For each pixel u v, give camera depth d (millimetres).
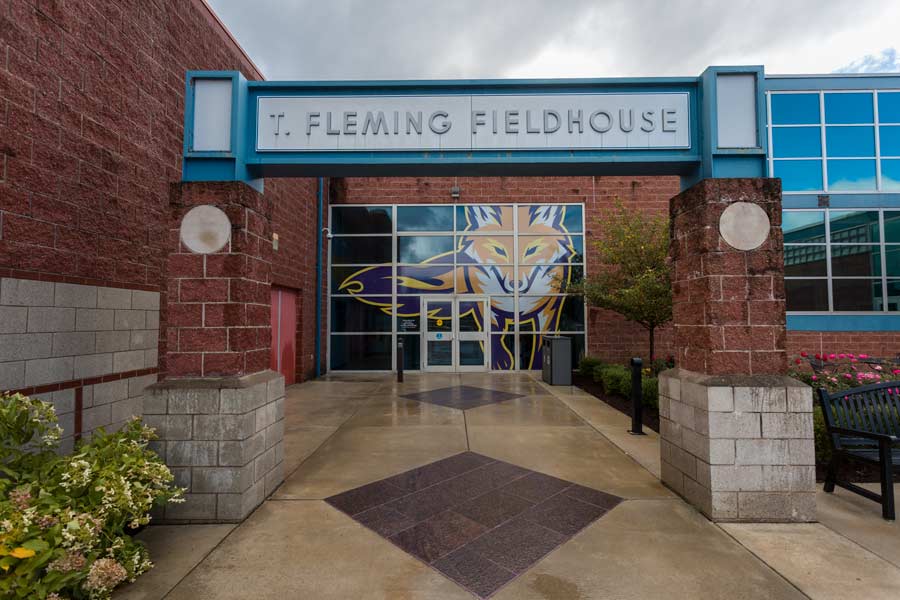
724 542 2969
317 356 11328
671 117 3818
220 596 2404
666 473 3961
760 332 3416
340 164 3844
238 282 3482
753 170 3611
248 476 3389
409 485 3984
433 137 3867
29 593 2035
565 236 12023
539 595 2414
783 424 3301
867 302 10906
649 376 8195
